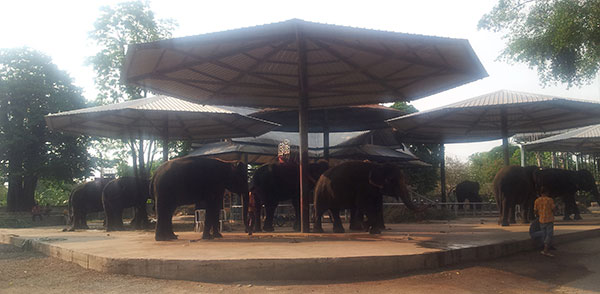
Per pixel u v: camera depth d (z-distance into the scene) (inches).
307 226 466.9
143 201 652.7
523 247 387.9
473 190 1243.8
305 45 408.2
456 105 569.9
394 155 950.4
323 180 477.1
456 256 320.8
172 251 318.0
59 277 290.2
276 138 906.7
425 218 746.8
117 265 288.7
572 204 717.9
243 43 386.0
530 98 532.7
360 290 244.8
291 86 513.7
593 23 727.7
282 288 247.9
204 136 744.3
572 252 398.0
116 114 567.5
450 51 387.9
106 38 930.7
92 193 712.4
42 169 1368.1
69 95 1453.0
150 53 380.8
